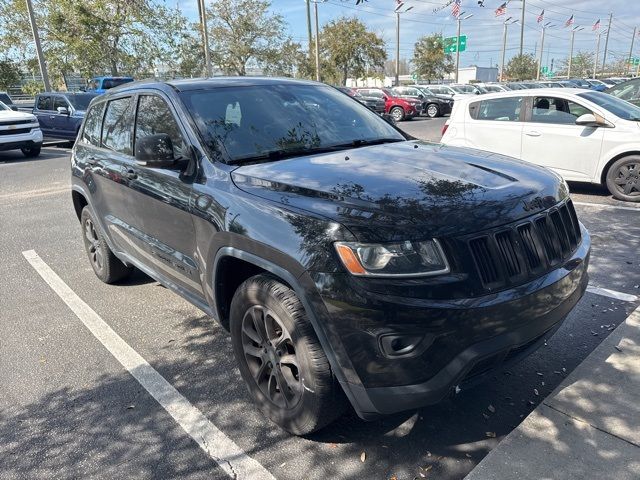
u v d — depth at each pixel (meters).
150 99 3.94
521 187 2.75
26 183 11.30
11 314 4.58
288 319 2.56
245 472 2.62
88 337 4.11
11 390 3.42
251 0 39.78
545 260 2.63
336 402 2.57
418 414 2.98
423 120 28.30
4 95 22.62
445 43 47.56
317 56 36.00
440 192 2.59
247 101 3.78
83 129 5.29
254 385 2.98
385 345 2.28
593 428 2.71
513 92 8.62
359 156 3.29
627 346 3.42
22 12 29.11
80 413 3.15
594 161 7.85
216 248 2.96
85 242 5.39
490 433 2.81
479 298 2.32
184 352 3.83
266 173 2.97
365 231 2.31
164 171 3.56
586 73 79.00
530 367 3.39
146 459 2.74
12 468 2.71
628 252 5.44
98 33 28.02
